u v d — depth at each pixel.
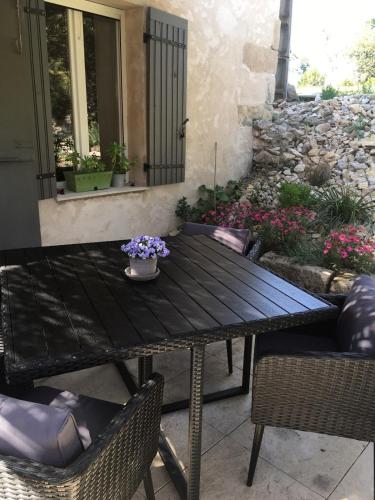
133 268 1.78
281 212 3.84
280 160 4.91
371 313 1.64
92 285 1.75
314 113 5.12
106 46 3.59
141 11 3.47
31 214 2.85
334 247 3.36
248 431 2.00
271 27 4.90
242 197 4.54
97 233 3.60
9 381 1.17
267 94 5.14
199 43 4.06
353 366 1.48
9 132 2.62
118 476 1.17
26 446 0.94
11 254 2.13
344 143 4.64
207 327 1.41
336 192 3.99
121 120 3.80
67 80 3.44
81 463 0.96
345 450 1.89
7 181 2.68
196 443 1.51
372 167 4.30
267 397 1.57
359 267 3.31
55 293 1.67
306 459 1.83
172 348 1.35
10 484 0.95
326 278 3.23
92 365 1.26
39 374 1.20
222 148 4.65
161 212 4.12
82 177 3.40
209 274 1.92
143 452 1.34
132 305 1.57
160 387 1.40
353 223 3.70
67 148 3.55
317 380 1.52
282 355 1.51
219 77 4.38
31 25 2.73
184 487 1.65
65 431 0.95
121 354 1.28
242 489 1.68
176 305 1.58
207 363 2.54
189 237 2.56
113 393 2.24
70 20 3.29
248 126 4.96
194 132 4.27
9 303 1.58
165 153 3.89
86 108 3.57
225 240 2.65
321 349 1.88
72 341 1.32
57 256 2.11
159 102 3.70
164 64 3.67
